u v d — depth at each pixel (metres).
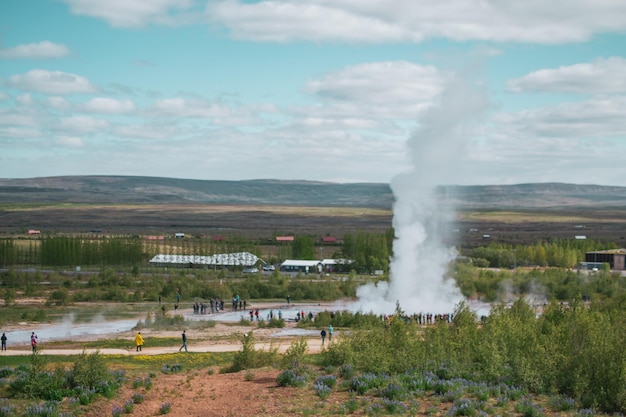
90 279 159.88
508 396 43.06
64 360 68.12
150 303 133.88
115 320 110.56
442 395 43.09
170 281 157.00
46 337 92.62
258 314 116.12
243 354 57.00
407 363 50.69
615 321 57.03
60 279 164.25
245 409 40.78
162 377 52.69
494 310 65.44
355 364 52.84
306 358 61.41
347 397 43.16
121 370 54.72
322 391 43.91
